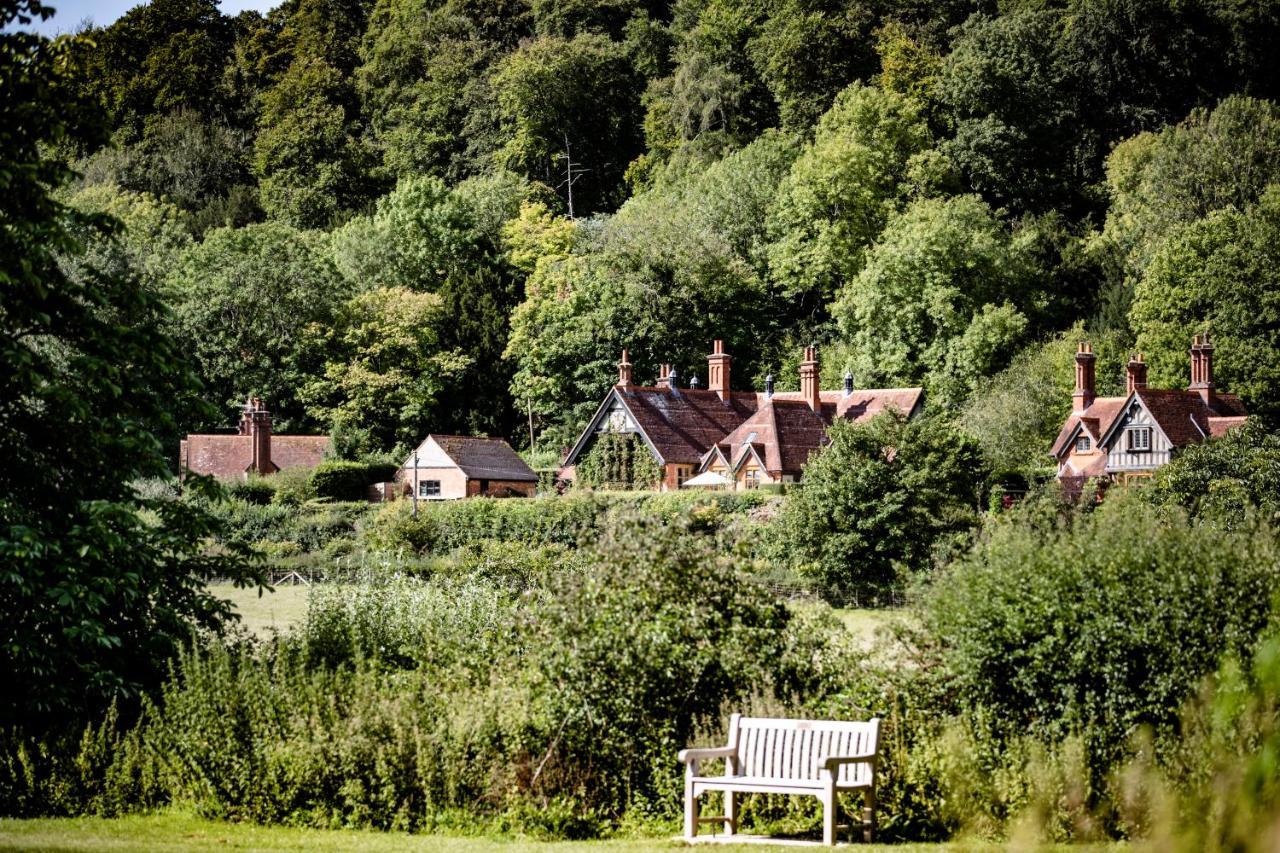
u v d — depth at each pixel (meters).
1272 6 179.38
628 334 152.00
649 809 26.36
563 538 94.69
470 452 134.75
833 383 144.88
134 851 22.12
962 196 150.62
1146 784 22.39
